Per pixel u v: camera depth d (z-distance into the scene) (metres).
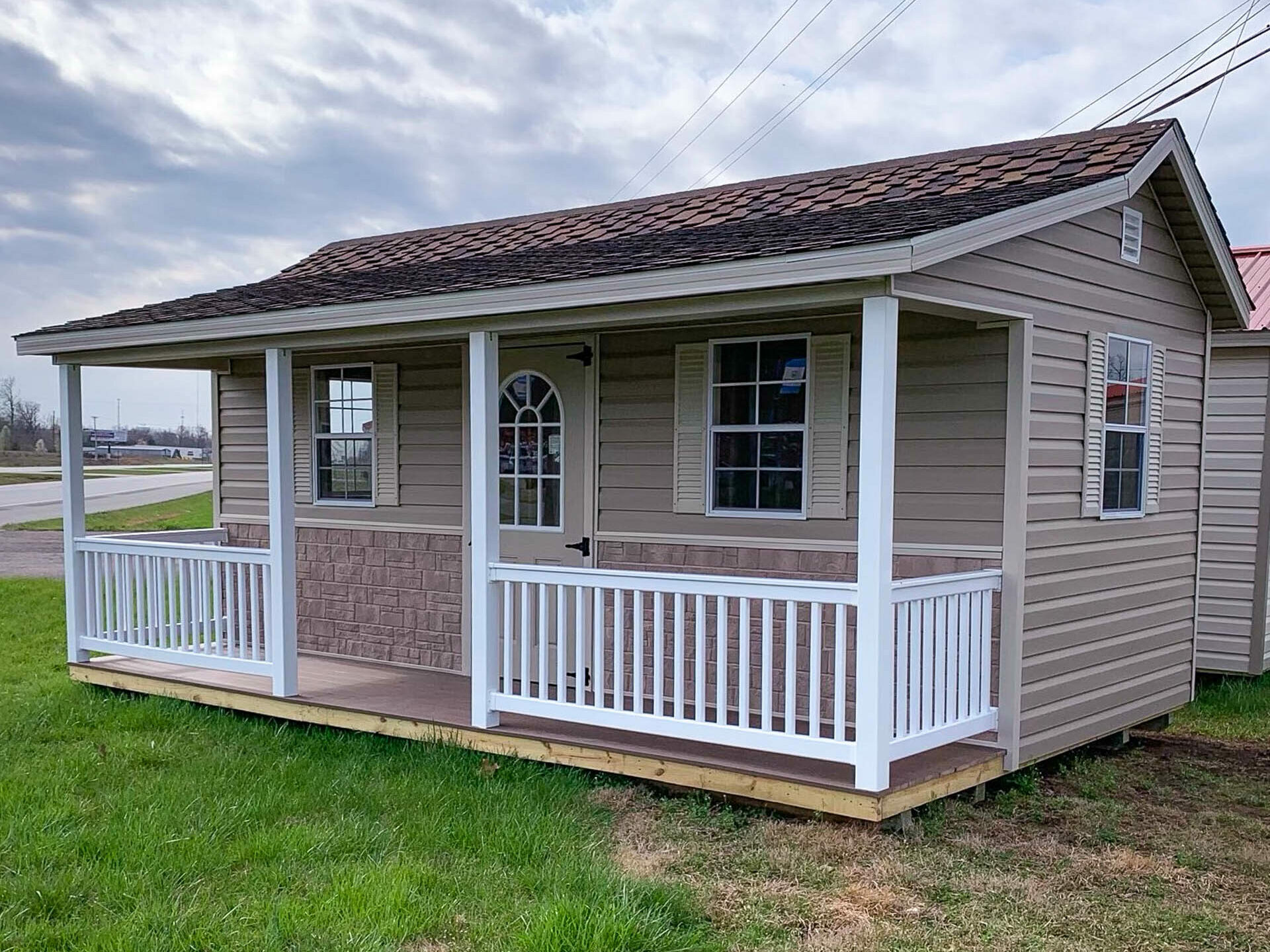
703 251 4.87
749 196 7.27
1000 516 5.36
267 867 4.29
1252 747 6.83
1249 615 8.74
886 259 4.12
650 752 5.19
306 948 3.57
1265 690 8.41
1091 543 5.98
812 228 5.00
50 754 6.07
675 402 6.37
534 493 7.06
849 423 5.75
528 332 5.89
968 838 4.74
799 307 4.66
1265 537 8.65
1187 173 6.26
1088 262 5.81
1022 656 5.39
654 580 5.09
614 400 6.65
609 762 5.30
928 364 5.57
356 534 8.10
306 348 6.48
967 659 5.12
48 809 4.96
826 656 5.96
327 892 4.04
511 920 3.80
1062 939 3.74
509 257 7.14
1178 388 6.93
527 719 6.00
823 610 5.97
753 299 4.66
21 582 15.16
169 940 3.62
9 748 6.18
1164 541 6.86
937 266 4.55
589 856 4.37
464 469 7.41
